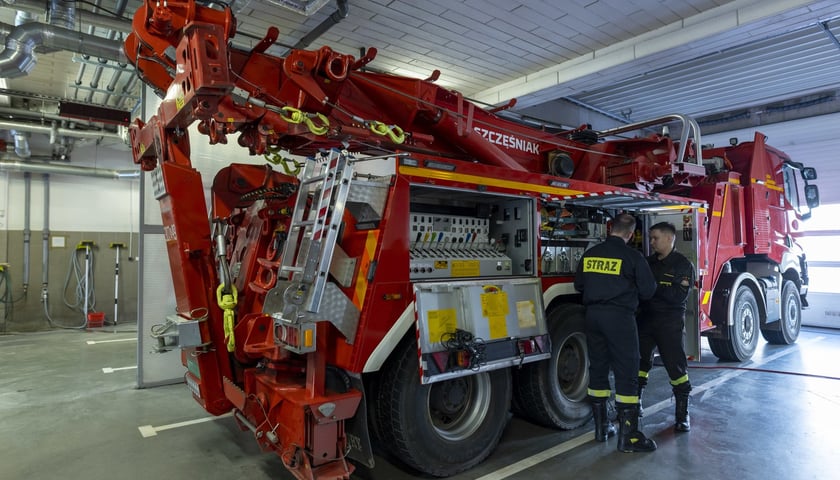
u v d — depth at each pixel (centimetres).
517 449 402
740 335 695
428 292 343
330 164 307
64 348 863
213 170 624
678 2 623
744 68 902
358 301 321
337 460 302
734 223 691
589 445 409
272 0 474
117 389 589
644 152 557
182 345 329
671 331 441
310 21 647
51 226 1110
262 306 360
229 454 395
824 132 1034
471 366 349
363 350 311
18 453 397
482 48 755
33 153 1107
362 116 392
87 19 556
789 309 845
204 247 346
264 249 395
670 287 441
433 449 341
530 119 641
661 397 541
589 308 411
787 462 372
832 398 536
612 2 620
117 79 827
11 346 887
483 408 378
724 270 695
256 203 430
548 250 463
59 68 817
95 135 1005
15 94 934
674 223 573
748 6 607
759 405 511
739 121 1166
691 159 627
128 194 1198
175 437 432
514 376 438
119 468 368
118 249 1179
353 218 351
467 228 426
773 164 788
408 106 402
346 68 356
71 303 1127
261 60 350
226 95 301
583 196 441
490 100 936
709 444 407
